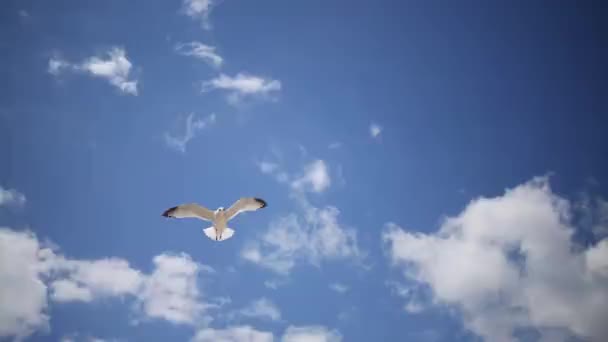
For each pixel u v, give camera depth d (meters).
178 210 23.75
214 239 24.00
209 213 23.80
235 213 23.97
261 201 23.89
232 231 24.14
